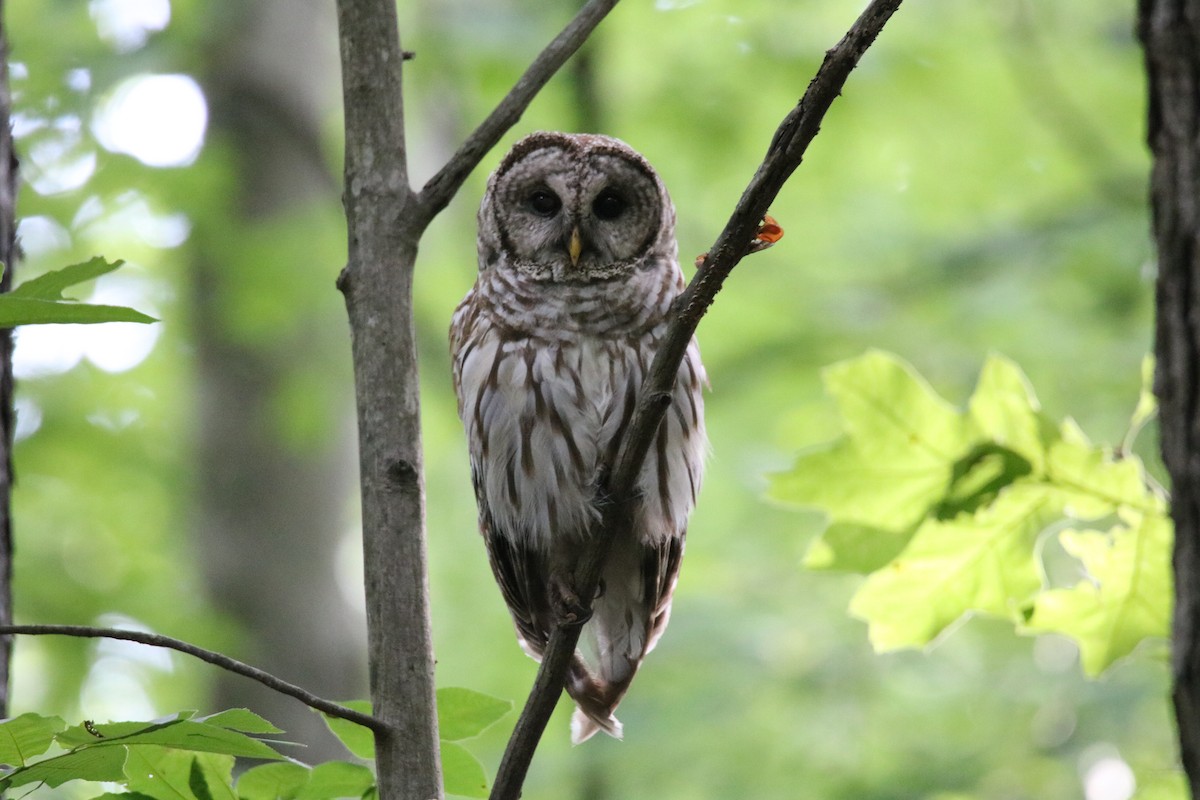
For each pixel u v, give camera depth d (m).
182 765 4.06
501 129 4.24
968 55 14.45
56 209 14.42
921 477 5.58
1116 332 13.30
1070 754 12.51
